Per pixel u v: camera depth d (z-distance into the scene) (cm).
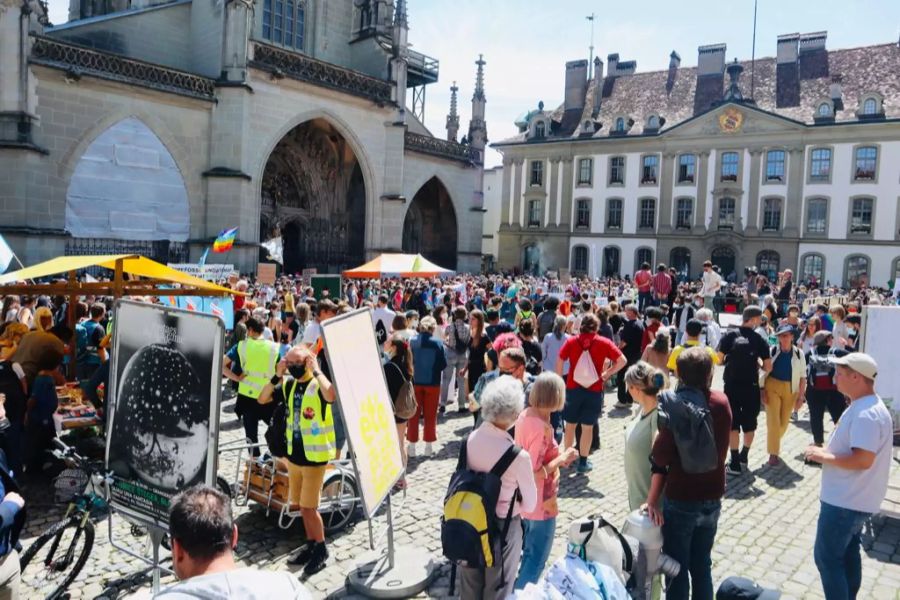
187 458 520
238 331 1097
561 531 745
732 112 5162
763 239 5097
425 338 1041
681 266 5447
